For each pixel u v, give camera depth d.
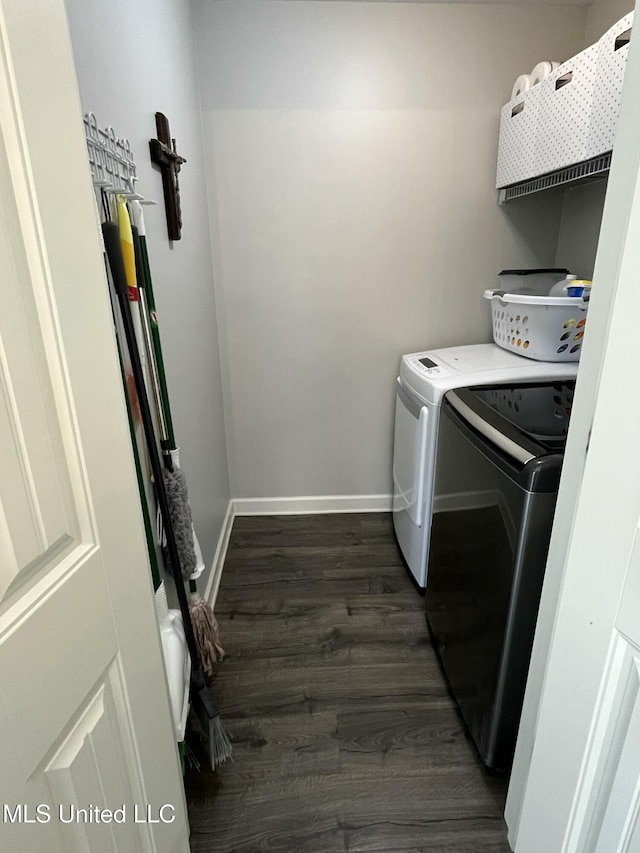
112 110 1.05
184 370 1.63
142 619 0.76
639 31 0.61
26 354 0.50
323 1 1.90
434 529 1.71
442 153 2.10
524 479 1.04
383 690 1.58
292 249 2.21
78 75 0.89
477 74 2.00
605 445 0.70
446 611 1.57
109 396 0.66
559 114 1.58
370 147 2.08
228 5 1.89
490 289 2.26
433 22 1.93
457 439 1.45
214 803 1.25
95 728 0.63
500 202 2.14
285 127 2.04
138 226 1.06
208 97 2.00
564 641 0.83
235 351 2.35
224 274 2.23
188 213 1.75
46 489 0.53
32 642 0.51
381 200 2.16
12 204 0.48
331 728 1.45
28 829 0.51
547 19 1.94
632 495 0.68
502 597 1.16
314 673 1.64
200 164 2.00
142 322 1.08
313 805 1.25
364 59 1.97
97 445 0.62
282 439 2.51
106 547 0.65
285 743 1.40
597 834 0.83
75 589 0.58
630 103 0.64
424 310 2.32
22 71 0.48
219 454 2.28
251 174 2.10
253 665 1.68
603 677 0.77
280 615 1.91
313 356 2.38
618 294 0.65
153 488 1.20
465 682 1.41
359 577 2.13
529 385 1.67
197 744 1.39
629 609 0.71
